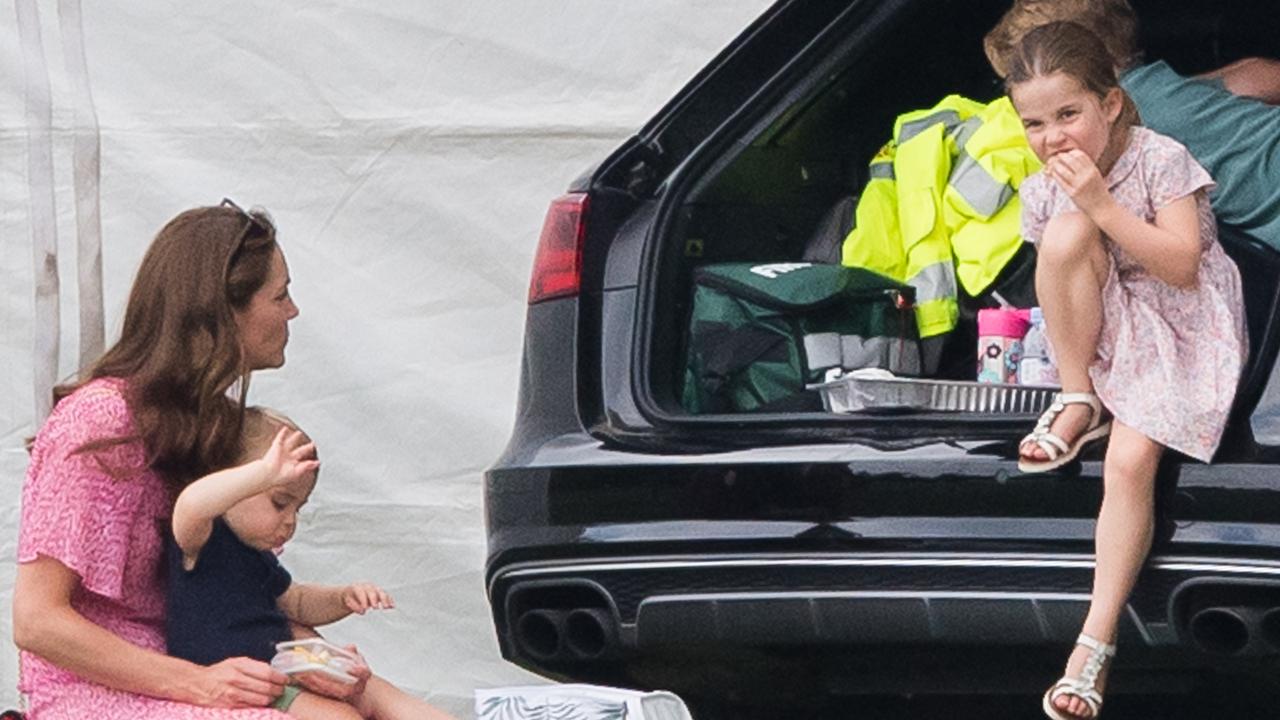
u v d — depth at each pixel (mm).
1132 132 14789
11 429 24188
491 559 16422
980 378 16031
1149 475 14141
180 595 14141
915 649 15227
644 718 14055
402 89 23531
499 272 23312
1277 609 13930
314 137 23703
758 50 17438
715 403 16406
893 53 17859
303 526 23656
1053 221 14617
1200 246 14445
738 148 17141
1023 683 15328
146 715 13836
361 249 23625
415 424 23500
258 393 23797
